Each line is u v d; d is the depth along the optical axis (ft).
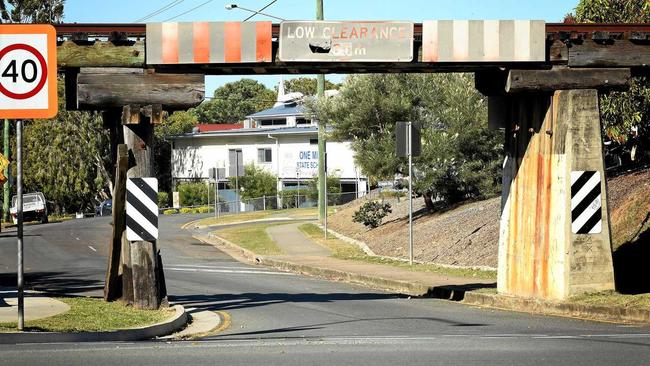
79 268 105.60
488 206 116.37
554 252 62.08
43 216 225.35
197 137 311.27
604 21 89.56
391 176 135.44
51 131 284.20
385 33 62.18
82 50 59.77
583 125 61.41
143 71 60.54
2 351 39.52
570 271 60.64
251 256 124.06
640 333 47.78
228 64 61.62
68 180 283.38
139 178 59.31
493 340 44.62
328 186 260.62
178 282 90.27
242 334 50.31
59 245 141.49
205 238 159.84
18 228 44.62
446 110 129.70
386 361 37.27
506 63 63.36
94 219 225.76
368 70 66.49
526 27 62.54
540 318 57.21
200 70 63.72
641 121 90.53
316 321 56.80
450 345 42.57
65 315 52.06
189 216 234.79
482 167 128.16
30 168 283.79
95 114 288.30
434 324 54.19
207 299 73.05
